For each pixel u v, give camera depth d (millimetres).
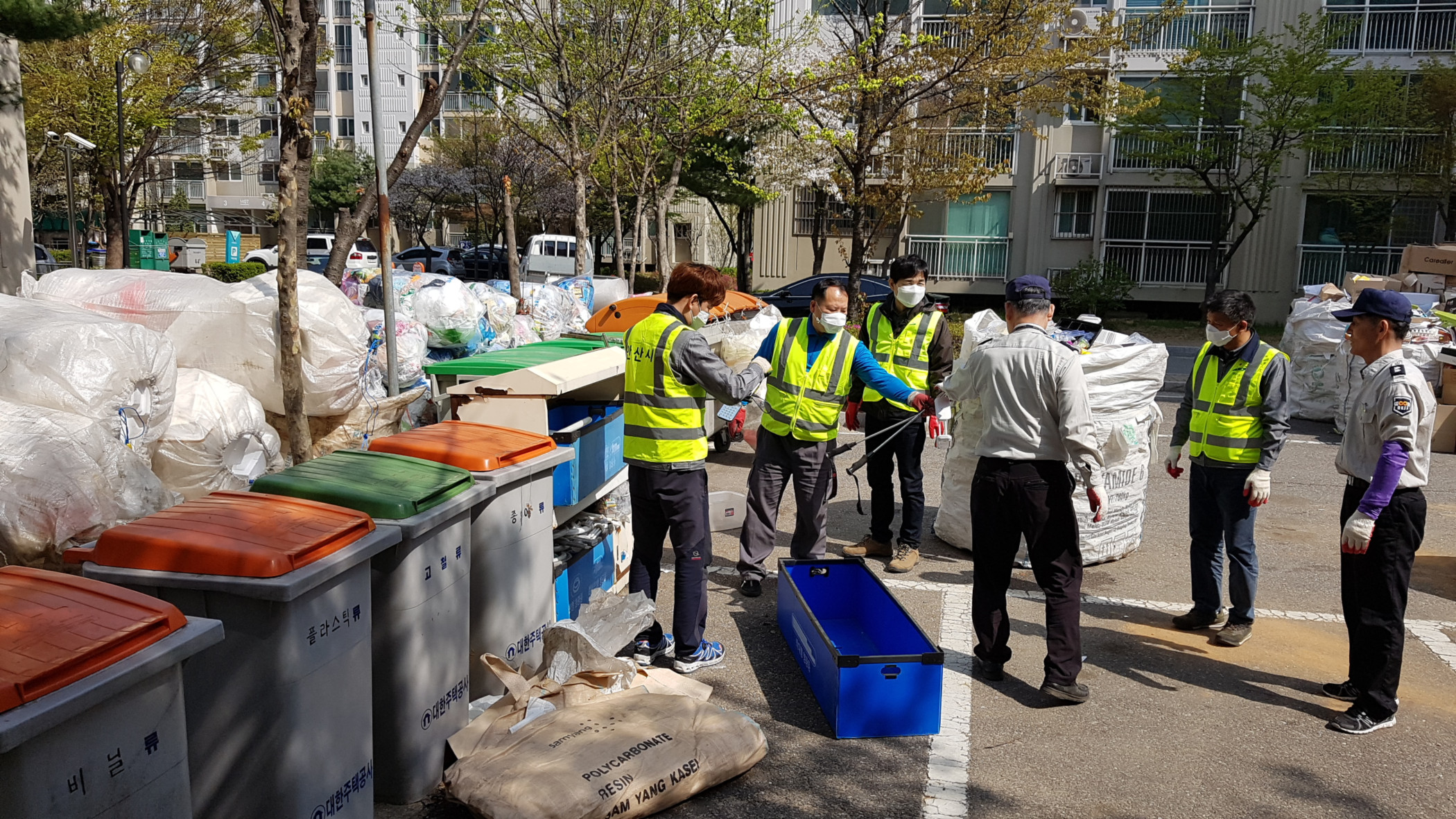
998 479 4062
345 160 43594
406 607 3066
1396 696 3910
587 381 4785
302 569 2482
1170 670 4516
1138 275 27031
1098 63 16969
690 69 12617
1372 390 3842
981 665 4387
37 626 1914
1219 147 23797
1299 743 3828
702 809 3262
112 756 1902
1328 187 24922
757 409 6523
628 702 3527
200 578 2412
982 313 6676
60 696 1758
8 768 1707
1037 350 4004
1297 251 26141
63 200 32438
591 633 3744
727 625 4949
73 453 3150
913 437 5812
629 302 7273
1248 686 4355
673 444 4152
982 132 20438
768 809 3281
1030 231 27422
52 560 3041
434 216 45594
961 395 4375
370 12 4812
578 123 11695
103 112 19938
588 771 3053
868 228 17219
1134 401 5898
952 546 6391
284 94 4258
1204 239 26562
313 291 4789
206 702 2494
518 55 11938
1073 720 3988
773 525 5371
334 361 4727
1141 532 6301
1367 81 22672
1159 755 3717
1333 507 7633
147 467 3566
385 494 3080
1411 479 3803
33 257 9828
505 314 7168
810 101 13961
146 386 3740
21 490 2961
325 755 2633
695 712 3504
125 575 2441
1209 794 3443
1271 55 23984
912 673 3770
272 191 51531
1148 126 24500
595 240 39344
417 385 5840
